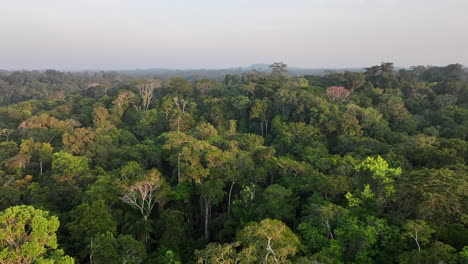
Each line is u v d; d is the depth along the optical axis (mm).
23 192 42219
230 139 61531
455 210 25938
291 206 35625
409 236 25297
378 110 67562
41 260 22672
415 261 22156
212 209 46469
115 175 45188
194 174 41062
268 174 46625
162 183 41656
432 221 26375
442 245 22828
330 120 63188
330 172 41312
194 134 63031
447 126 60312
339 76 95188
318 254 24562
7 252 21922
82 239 32188
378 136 60156
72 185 43281
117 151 56719
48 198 41031
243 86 89438
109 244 28312
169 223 38500
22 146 54562
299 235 30406
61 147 56781
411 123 63250
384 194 31266
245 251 22219
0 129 69125
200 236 41594
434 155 40594
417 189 27328
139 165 49031
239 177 43531
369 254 26516
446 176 28250
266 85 83500
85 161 48500
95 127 69812
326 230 29406
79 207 33375
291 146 60000
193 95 93625
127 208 40562
